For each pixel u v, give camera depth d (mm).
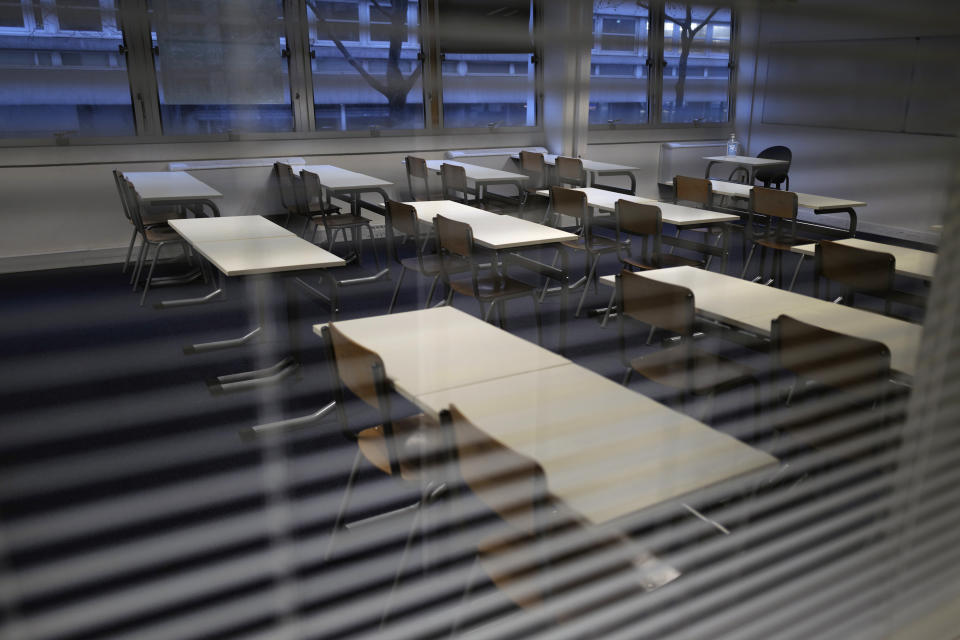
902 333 1863
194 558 1564
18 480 1998
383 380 1612
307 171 2910
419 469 1724
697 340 3021
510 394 1521
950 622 848
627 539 1131
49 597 1374
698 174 3520
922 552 926
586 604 969
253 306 3131
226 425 2498
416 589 1273
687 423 1381
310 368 3029
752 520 978
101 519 1787
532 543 1122
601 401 1476
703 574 854
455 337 1896
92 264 4266
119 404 2590
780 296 2326
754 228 3869
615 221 3367
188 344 3250
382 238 3537
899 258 2633
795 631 758
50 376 2732
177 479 2066
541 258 3320
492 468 1170
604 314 3500
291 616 1041
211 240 2971
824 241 2773
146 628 1230
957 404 928
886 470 937
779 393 1982
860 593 833
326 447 2367
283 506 1015
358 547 1741
